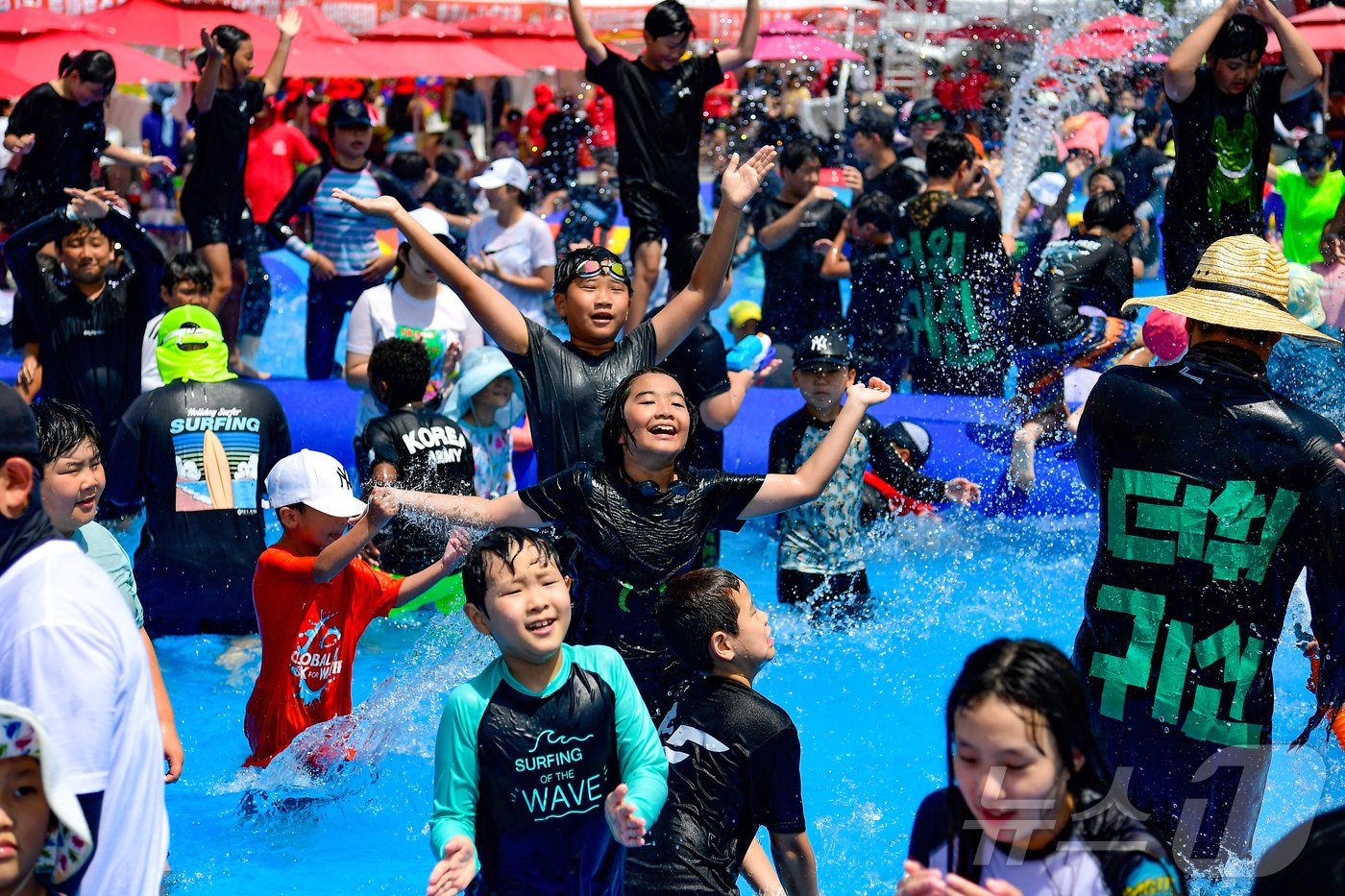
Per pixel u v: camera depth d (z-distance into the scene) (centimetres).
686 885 335
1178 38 1444
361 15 1816
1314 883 213
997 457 738
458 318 746
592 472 388
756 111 1773
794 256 921
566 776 318
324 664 472
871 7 1756
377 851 443
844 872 419
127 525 754
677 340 448
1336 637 376
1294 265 709
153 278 753
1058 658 217
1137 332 731
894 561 706
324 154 1248
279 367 1179
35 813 233
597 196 1226
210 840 448
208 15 1462
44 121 852
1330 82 1614
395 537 605
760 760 343
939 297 822
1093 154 1341
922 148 1241
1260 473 368
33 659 240
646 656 386
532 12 1838
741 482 393
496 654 573
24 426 250
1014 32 1692
